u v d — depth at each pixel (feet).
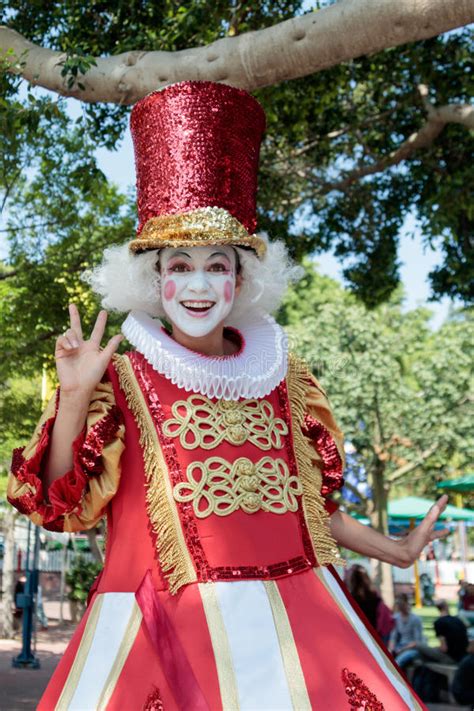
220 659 7.30
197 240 8.28
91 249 30.99
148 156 8.71
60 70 20.16
